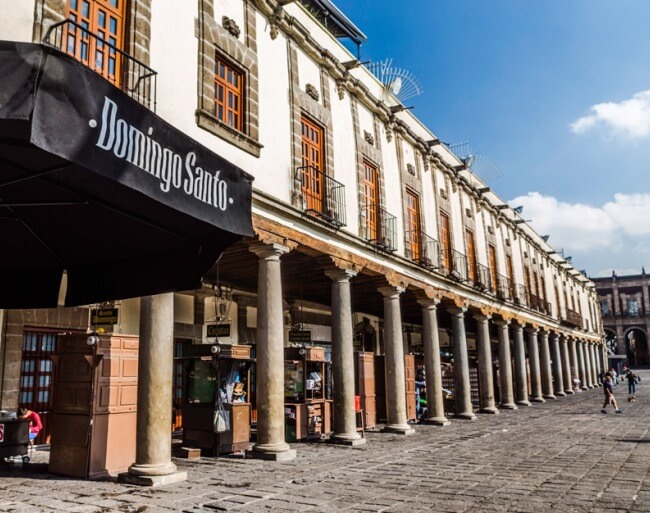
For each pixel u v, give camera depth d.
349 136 15.01
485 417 20.67
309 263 14.17
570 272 45.91
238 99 11.06
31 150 3.28
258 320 11.06
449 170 22.03
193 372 11.52
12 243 4.75
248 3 11.52
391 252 15.72
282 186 11.77
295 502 6.93
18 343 10.55
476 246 24.05
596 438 13.71
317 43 13.69
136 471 7.96
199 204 3.60
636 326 79.00
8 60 2.62
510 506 6.67
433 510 6.50
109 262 4.85
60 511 6.32
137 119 3.17
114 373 8.79
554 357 36.12
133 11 8.62
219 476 8.70
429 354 18.08
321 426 14.15
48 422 11.35
